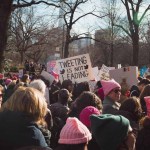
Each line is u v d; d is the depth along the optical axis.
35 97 4.11
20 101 4.07
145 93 6.75
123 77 12.60
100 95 8.87
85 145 3.90
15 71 36.25
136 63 36.44
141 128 4.89
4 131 4.00
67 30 36.97
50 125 5.91
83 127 3.92
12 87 7.80
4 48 17.05
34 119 4.08
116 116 3.97
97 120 3.95
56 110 6.45
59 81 12.30
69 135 3.84
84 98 5.71
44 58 67.56
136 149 4.80
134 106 5.50
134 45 36.47
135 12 36.06
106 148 3.91
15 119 4.02
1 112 4.12
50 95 9.84
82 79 12.51
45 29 51.53
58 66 12.77
